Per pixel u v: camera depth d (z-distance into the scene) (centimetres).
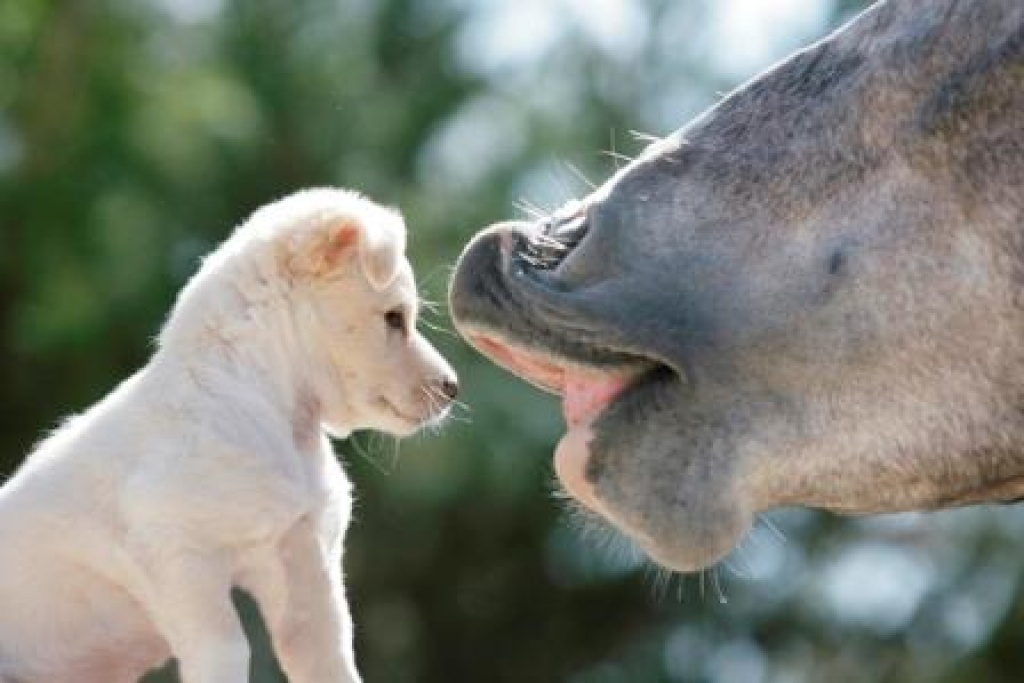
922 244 807
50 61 3052
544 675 3397
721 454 792
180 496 838
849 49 840
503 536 3231
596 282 805
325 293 898
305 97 3142
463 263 803
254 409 866
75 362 3036
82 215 2989
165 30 3131
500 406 2728
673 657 3372
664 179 828
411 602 3291
